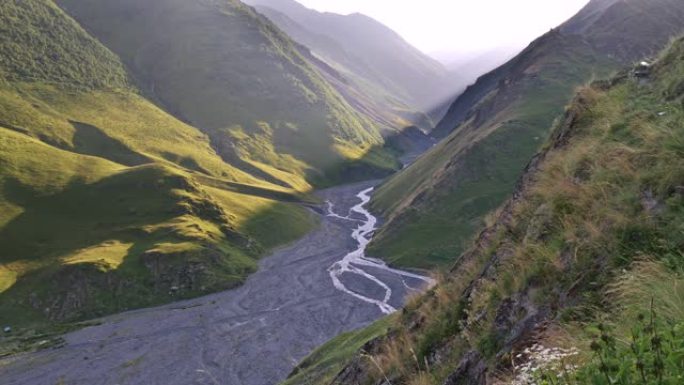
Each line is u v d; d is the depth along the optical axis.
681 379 3.60
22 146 159.25
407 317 13.62
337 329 76.25
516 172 113.50
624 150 8.48
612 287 6.12
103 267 104.19
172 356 70.31
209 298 99.06
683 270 5.29
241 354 69.44
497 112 147.75
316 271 109.56
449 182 119.81
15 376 66.94
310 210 178.50
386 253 111.75
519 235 10.00
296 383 27.48
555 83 140.75
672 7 196.62
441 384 8.52
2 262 111.94
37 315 94.81
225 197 155.62
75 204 138.50
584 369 4.38
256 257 126.31
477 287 9.82
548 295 7.20
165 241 120.19
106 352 73.56
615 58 158.12
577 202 8.28
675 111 8.58
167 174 150.00
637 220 6.80
